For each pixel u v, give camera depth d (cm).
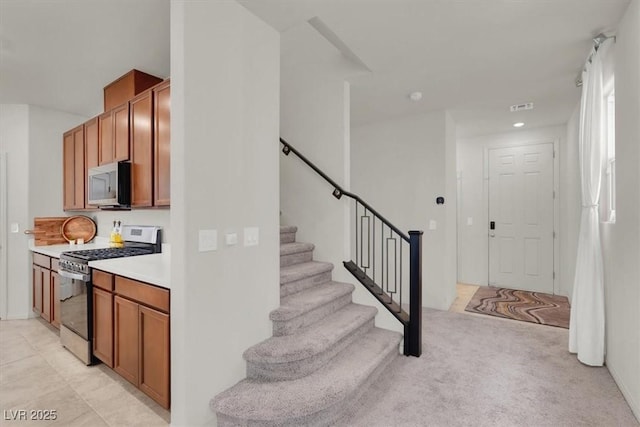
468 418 195
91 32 234
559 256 475
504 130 501
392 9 212
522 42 252
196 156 176
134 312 212
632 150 203
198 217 177
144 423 193
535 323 359
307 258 333
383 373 247
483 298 459
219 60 191
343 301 297
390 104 390
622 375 221
